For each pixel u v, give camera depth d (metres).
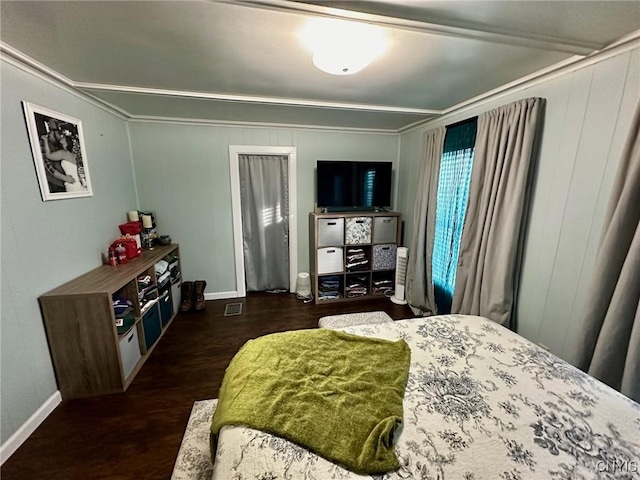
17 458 1.51
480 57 1.66
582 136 1.67
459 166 2.67
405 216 3.77
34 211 1.74
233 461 0.88
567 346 1.82
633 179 1.36
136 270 2.28
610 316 1.43
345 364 1.33
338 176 3.48
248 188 3.63
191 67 1.81
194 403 1.89
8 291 1.55
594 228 1.64
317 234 3.39
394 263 3.65
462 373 1.27
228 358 2.43
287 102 2.50
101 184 2.49
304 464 0.86
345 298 3.62
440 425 1.00
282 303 3.56
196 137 3.28
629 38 1.37
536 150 1.96
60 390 1.89
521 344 1.51
